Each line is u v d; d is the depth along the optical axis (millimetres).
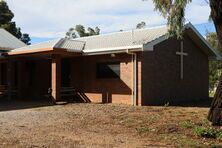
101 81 21734
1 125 12695
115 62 21094
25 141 9930
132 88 20125
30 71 26531
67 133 11219
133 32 23797
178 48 22703
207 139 10578
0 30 28141
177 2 16000
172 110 17328
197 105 20359
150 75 20422
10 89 24188
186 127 12250
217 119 12414
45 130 11711
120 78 20781
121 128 12195
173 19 16250
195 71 24203
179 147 9500
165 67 21547
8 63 24453
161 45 21266
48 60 25266
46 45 21891
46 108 18266
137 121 13586
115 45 20984
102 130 11820
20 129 11867
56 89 20719
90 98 22281
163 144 9828
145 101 20000
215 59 25312
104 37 24562
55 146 9352
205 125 12555
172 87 22047
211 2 12570
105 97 21516
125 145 9633
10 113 16281
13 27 44812
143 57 19984
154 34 21844
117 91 20922
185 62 23281
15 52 22922
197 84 24359
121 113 15969
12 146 9312
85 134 11094
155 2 16328
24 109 17938
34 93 25953
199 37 23484
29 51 21703
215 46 33438
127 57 20422
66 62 24438
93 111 16750
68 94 22359
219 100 12461
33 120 13977
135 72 20000
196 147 9523
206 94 25203
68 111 16828
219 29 12484
